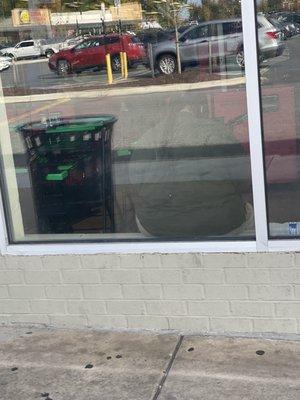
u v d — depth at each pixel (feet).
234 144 10.96
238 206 10.94
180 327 11.40
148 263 11.21
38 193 12.41
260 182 10.50
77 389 9.95
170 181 11.80
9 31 12.94
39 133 13.00
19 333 11.82
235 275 10.85
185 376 10.02
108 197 12.33
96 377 10.22
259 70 10.30
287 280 10.65
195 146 11.63
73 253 11.50
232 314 11.07
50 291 11.80
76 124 13.25
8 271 11.85
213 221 11.10
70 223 12.25
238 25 10.48
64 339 11.48
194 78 11.62
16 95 12.61
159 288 11.29
